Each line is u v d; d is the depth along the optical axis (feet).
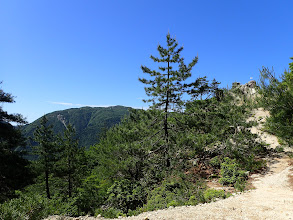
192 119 54.19
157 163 52.95
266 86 40.04
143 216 26.37
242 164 43.37
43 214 17.63
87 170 131.95
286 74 37.09
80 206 64.95
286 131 35.04
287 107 35.65
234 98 66.95
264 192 30.12
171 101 55.16
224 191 33.35
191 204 29.50
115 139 75.25
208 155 52.31
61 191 108.17
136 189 42.96
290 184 32.09
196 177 43.32
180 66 55.83
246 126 50.96
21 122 50.52
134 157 54.60
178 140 49.62
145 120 61.00
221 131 51.49
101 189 69.31
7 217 14.62
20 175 47.32
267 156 48.96
